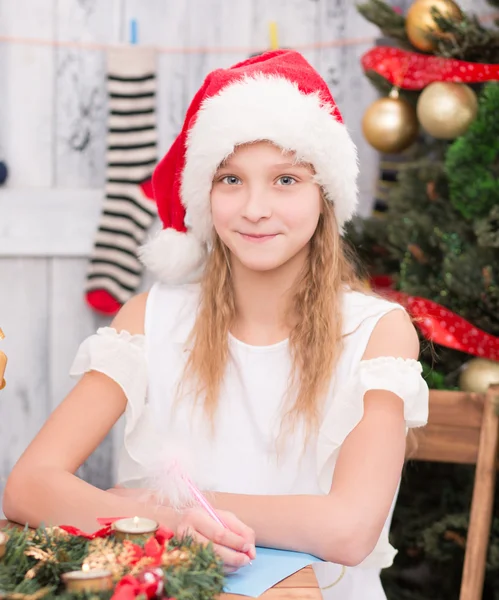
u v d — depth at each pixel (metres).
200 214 1.24
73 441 1.14
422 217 1.92
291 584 0.85
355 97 2.31
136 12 2.28
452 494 2.04
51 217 2.30
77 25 2.27
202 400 1.25
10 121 2.27
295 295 1.24
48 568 0.75
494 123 1.77
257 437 1.22
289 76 1.19
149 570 0.71
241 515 0.99
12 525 1.06
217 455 1.23
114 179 2.27
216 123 1.13
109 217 2.28
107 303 2.27
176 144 1.32
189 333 1.29
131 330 1.31
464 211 1.82
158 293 1.36
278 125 1.10
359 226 2.06
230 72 1.22
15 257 2.31
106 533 0.83
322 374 1.20
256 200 1.12
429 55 1.94
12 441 2.35
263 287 1.23
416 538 2.00
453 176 1.80
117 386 1.20
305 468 1.20
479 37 1.81
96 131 2.31
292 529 0.97
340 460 1.08
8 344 2.33
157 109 2.31
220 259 1.26
